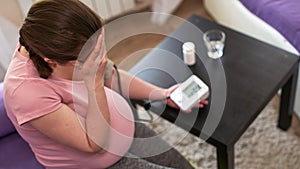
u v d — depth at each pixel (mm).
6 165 1264
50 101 1018
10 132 1337
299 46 1552
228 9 1993
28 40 942
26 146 1305
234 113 1332
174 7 2328
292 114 1701
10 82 1024
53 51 938
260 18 1739
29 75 1016
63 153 1151
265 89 1388
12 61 1059
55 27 912
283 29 1614
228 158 1317
